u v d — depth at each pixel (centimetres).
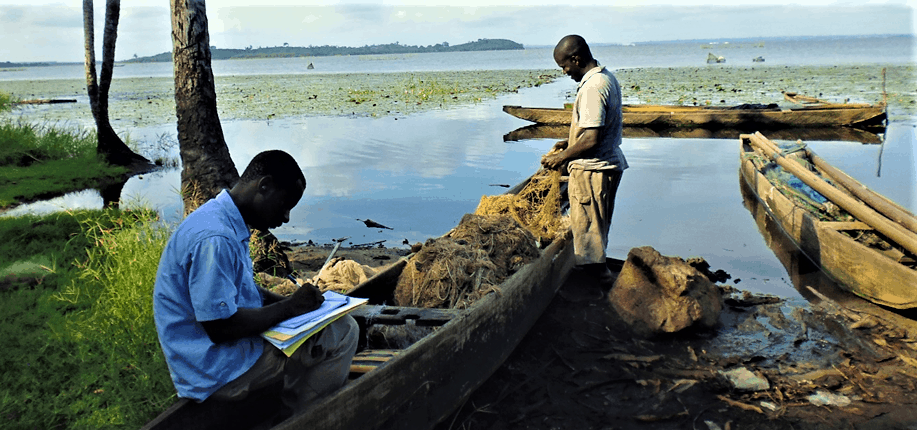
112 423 331
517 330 451
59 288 503
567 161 543
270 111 2123
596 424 365
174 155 1350
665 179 1030
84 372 373
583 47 533
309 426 262
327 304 283
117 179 1123
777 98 2127
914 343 444
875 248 568
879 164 995
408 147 1350
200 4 564
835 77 3006
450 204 880
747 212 821
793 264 627
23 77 9350
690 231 742
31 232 675
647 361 436
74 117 2055
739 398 388
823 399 383
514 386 407
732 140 1472
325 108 2198
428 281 437
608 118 538
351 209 862
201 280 241
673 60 7375
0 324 430
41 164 1193
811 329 477
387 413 310
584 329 486
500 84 3394
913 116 1656
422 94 2702
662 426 362
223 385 264
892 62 4500
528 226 580
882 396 383
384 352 365
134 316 389
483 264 442
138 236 454
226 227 251
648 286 502
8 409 342
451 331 359
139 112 2216
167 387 352
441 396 355
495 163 1168
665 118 1661
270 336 260
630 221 788
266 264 548
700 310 470
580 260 562
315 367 292
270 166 262
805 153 872
